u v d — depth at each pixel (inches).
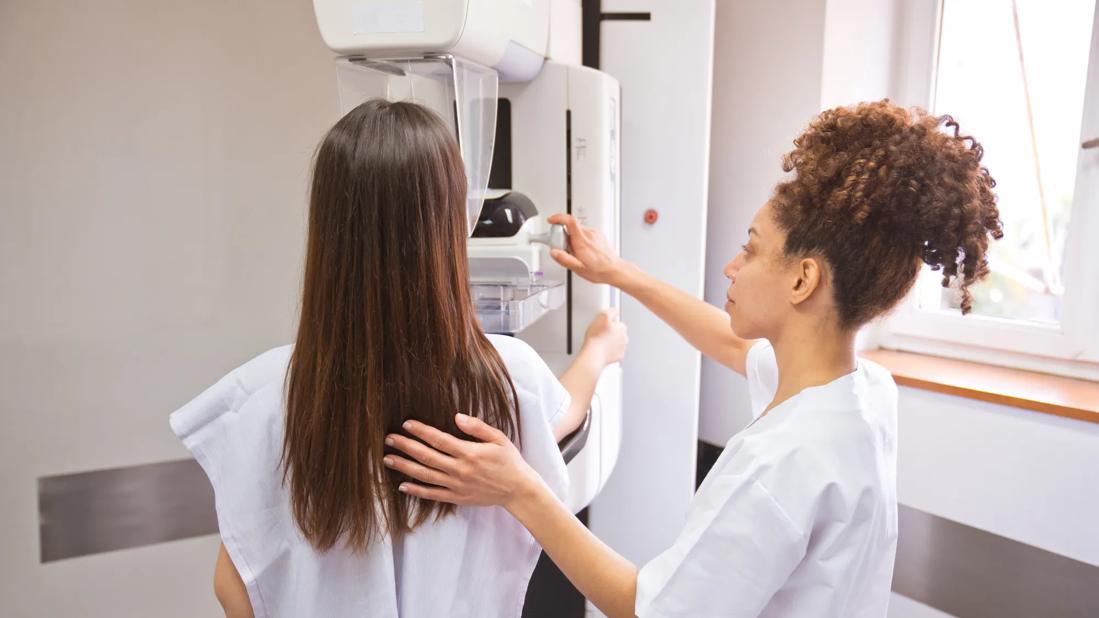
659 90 52.0
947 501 55.0
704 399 68.5
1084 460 47.8
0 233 54.9
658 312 43.3
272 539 28.3
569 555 26.6
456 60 33.0
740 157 63.6
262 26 58.7
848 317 25.7
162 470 62.4
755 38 61.2
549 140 44.4
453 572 28.6
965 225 24.6
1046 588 50.6
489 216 40.0
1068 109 55.5
